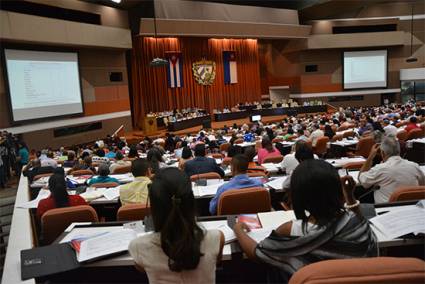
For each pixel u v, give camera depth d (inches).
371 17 934.4
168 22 654.5
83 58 581.9
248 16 755.4
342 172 155.5
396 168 129.0
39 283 81.7
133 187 151.4
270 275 74.7
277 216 97.5
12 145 366.3
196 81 802.8
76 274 87.6
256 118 795.4
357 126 462.9
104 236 88.3
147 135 636.7
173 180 62.7
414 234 79.7
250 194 126.5
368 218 90.2
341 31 928.3
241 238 77.5
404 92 947.3
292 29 831.7
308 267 45.8
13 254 99.0
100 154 365.4
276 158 225.9
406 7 928.9
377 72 940.6
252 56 900.0
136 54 711.7
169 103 761.0
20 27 427.2
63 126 528.7
